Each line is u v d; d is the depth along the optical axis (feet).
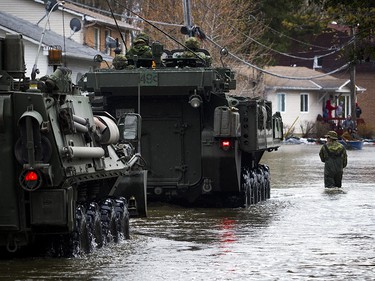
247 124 137.18
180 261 86.43
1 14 257.75
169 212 131.44
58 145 80.53
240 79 315.78
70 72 88.12
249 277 78.64
